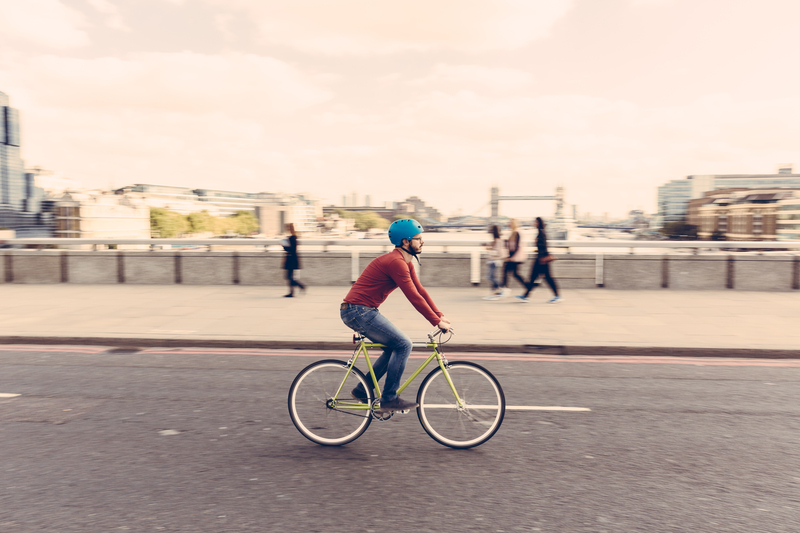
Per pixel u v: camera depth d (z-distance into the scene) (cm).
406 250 388
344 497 316
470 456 377
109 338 749
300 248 1320
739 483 336
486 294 1159
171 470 353
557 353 698
